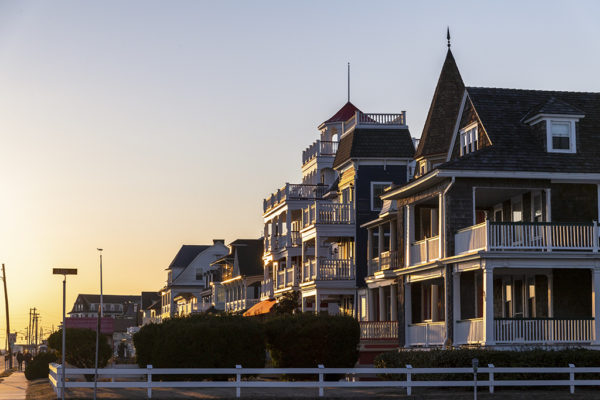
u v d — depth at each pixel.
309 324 50.41
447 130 57.62
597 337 42.84
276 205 87.88
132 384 37.94
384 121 73.62
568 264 43.03
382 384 38.25
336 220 71.75
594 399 37.22
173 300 164.88
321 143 89.44
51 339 66.94
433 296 51.44
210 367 47.16
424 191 50.44
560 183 46.16
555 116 46.66
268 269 94.38
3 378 85.06
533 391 39.19
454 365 40.66
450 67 59.56
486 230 43.03
